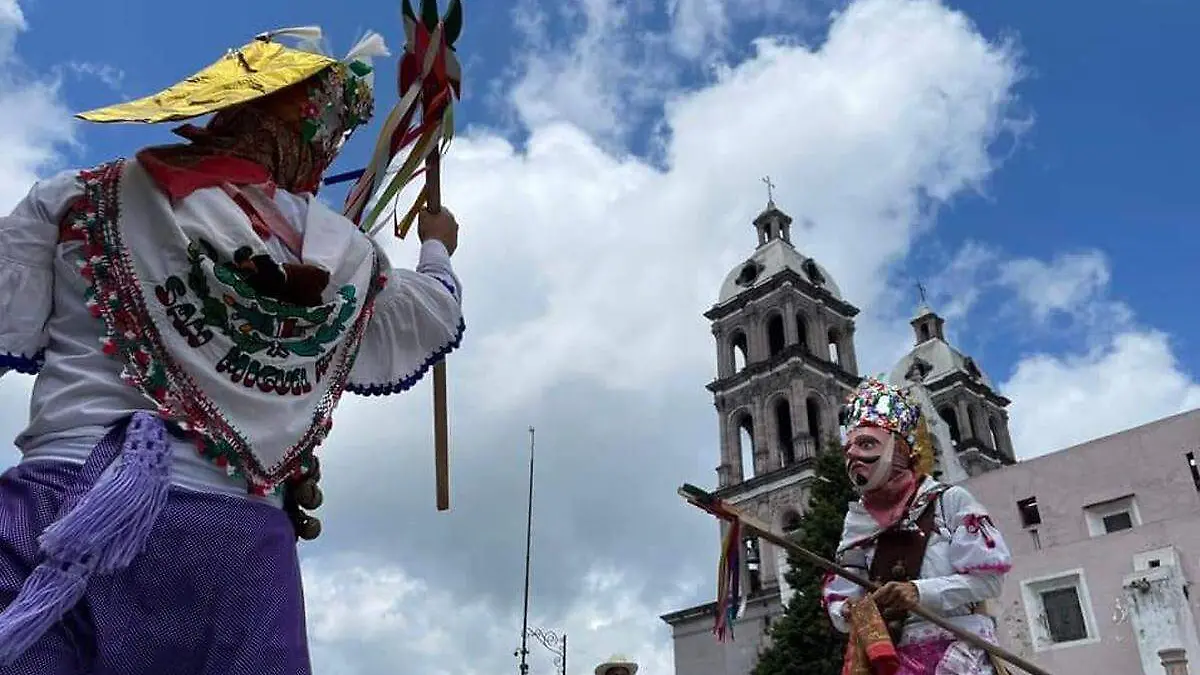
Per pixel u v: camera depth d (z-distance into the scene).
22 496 1.90
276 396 2.20
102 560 1.81
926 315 66.62
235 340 2.15
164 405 2.03
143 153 2.19
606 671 13.82
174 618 1.92
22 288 2.04
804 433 49.28
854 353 56.06
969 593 4.11
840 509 28.72
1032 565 29.39
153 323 2.07
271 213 2.35
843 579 4.55
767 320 54.38
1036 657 28.23
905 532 4.39
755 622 44.12
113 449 1.97
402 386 2.70
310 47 2.72
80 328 2.08
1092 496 30.23
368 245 2.56
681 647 46.53
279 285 2.21
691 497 4.54
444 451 3.02
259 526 2.09
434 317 2.78
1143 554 27.53
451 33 3.27
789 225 59.72
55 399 2.01
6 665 1.74
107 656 1.85
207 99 2.30
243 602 2.01
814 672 26.81
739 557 4.48
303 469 2.30
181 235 2.12
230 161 2.32
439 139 3.22
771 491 48.31
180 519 1.96
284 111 2.52
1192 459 29.11
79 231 2.08
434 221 3.19
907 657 4.13
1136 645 26.61
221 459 2.06
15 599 1.77
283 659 2.02
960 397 60.97
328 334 2.32
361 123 2.75
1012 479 31.98
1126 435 30.38
